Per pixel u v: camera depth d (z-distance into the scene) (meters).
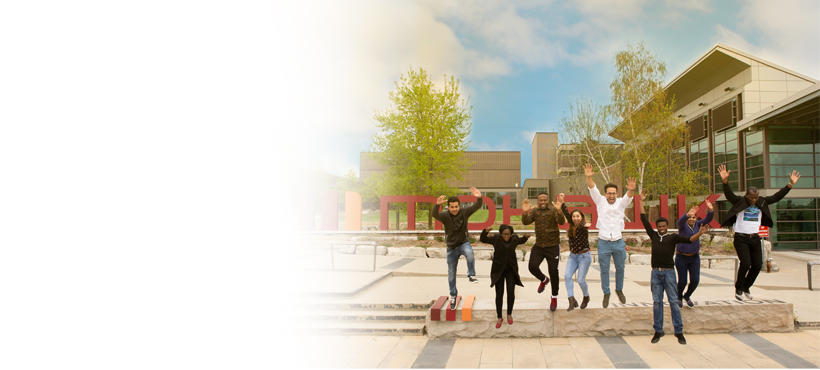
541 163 51.84
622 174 20.44
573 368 4.40
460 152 15.25
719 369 4.31
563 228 13.28
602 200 5.35
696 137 25.14
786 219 18.67
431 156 14.55
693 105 25.62
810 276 8.27
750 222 5.57
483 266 9.88
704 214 13.70
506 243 5.34
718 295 6.93
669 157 19.91
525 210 5.53
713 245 12.71
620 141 22.69
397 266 9.65
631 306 5.38
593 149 23.20
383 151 15.46
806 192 18.62
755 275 5.58
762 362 4.47
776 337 5.24
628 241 12.83
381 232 13.23
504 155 56.28
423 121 15.02
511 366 4.48
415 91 15.16
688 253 5.24
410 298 6.58
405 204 15.31
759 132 19.48
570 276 5.36
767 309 5.45
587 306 5.48
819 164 18.89
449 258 5.55
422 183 15.12
